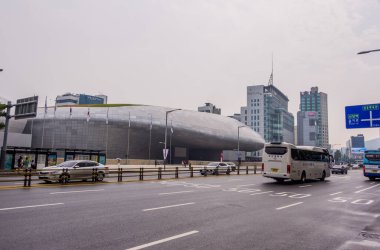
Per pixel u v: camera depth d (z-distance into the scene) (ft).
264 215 34.73
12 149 109.70
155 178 98.12
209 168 125.29
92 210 34.94
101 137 268.82
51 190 54.29
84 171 73.87
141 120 276.62
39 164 113.80
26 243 21.45
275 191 62.69
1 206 36.19
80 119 265.95
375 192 66.69
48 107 293.23
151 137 284.82
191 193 54.85
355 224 31.07
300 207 41.68
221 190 61.57
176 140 300.40
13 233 24.03
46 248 20.45
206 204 41.75
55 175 67.72
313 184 86.74
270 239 24.34
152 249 20.79
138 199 45.14
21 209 34.40
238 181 89.45
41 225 26.89
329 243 23.66
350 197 55.83
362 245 23.32
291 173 84.84
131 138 277.85
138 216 32.12
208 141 314.35
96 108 280.92
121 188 61.41
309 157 95.40
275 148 86.69
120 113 277.44
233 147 344.28
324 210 39.68
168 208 37.73
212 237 24.41
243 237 24.70
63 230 25.34
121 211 34.81
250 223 30.17
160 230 26.22
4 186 59.67
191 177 105.50
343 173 180.96
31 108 103.40
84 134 266.36
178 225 28.32
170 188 63.36
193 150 361.71
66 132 266.57
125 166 172.55
